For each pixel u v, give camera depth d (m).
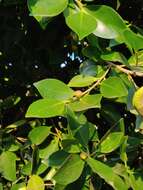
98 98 0.80
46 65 1.25
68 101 0.80
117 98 0.85
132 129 1.06
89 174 0.84
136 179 0.88
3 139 1.02
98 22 0.75
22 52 1.27
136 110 0.77
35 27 1.21
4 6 1.21
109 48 0.83
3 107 1.14
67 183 0.78
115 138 0.82
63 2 0.72
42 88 0.82
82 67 0.85
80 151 0.80
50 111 0.79
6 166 1.00
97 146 0.82
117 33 0.75
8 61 1.29
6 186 1.11
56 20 1.16
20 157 1.06
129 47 0.83
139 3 1.16
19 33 1.24
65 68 1.22
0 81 1.29
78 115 0.82
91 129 0.83
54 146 0.96
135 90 0.80
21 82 1.27
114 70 0.84
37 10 0.72
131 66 0.83
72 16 0.72
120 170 0.88
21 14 1.22
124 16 1.18
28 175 0.95
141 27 1.17
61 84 0.81
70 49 1.19
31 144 0.95
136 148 0.94
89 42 0.83
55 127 0.98
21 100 1.23
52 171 0.96
